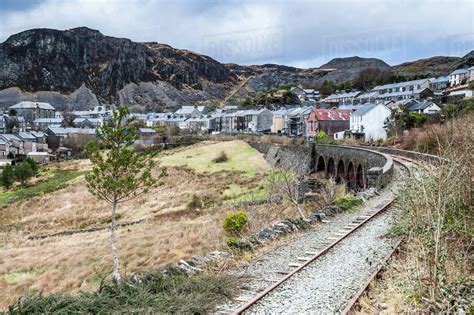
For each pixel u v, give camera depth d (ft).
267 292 34.45
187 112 504.84
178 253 72.90
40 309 33.99
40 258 88.69
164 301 33.19
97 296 35.06
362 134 242.58
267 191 128.26
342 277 37.52
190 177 195.42
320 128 276.62
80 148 348.18
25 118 531.50
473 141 52.70
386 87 375.25
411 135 170.60
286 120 369.91
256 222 72.13
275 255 46.88
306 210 80.69
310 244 50.21
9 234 128.88
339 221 62.03
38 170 257.75
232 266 44.01
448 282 31.19
